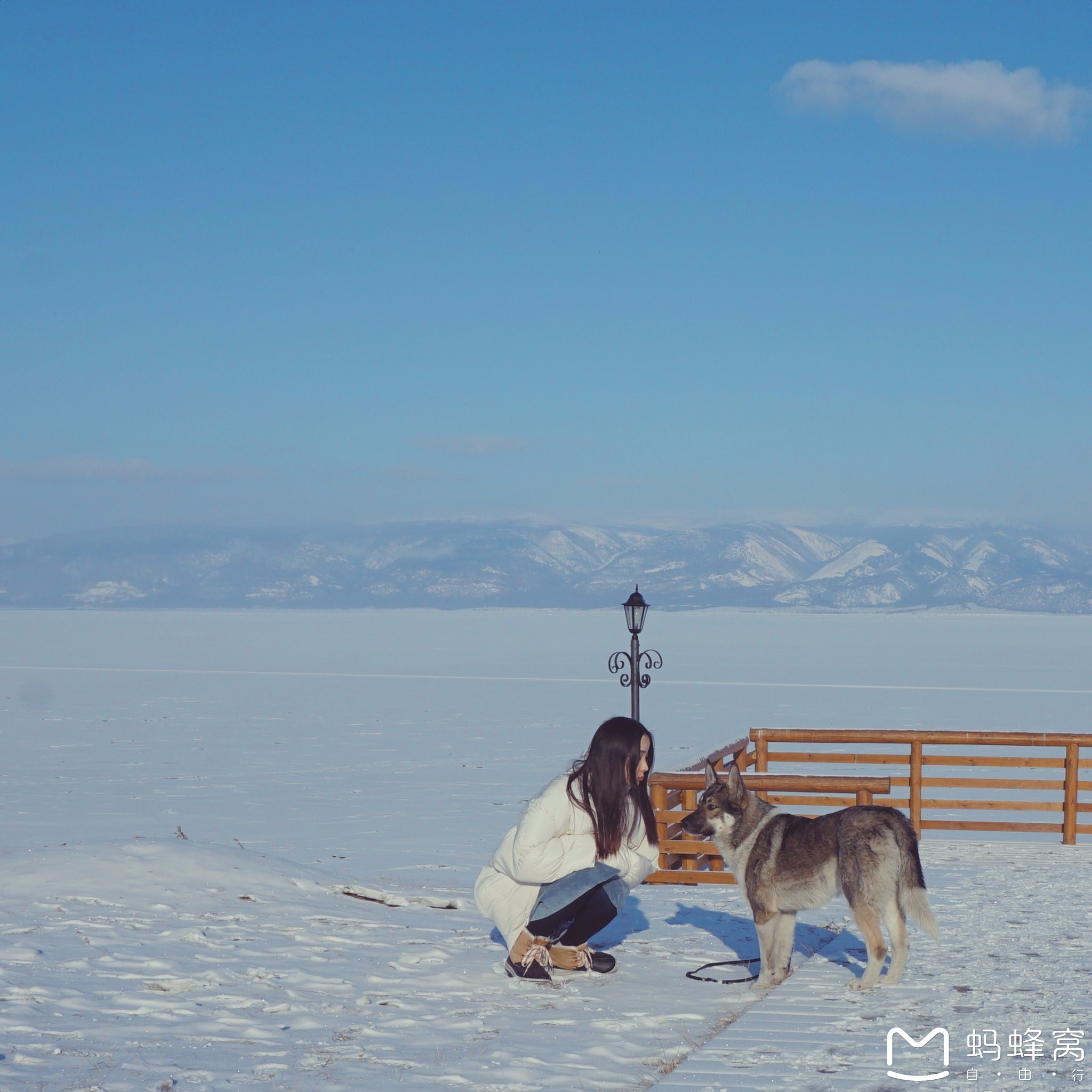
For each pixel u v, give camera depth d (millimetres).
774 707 37469
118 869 8516
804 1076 4523
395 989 6180
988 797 18547
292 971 6387
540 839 6312
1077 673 55562
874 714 35281
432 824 17078
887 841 5867
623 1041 5293
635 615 12633
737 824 6289
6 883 8320
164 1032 5285
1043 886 8508
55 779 22234
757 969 6605
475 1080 4699
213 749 27188
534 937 6422
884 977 5945
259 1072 4773
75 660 66562
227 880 8531
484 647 84625
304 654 74562
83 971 6246
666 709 36750
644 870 6566
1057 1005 5473
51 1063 4781
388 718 34125
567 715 34938
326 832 16344
